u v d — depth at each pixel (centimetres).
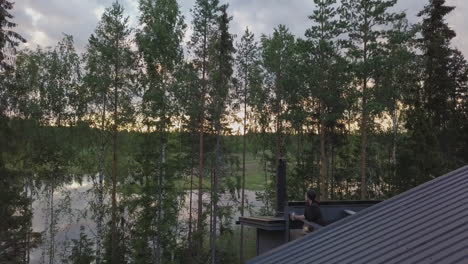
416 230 611
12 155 2819
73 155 3519
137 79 3198
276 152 3959
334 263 581
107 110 3275
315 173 3847
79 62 3597
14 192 2567
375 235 643
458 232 558
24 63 3394
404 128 3416
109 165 3322
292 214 1080
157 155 3184
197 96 3231
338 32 3198
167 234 3180
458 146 2977
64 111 3544
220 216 3356
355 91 3231
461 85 3142
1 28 2434
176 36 3142
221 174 3425
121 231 3173
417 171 2766
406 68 3331
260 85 3881
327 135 3559
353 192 3919
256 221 1281
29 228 2845
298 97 3641
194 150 3375
